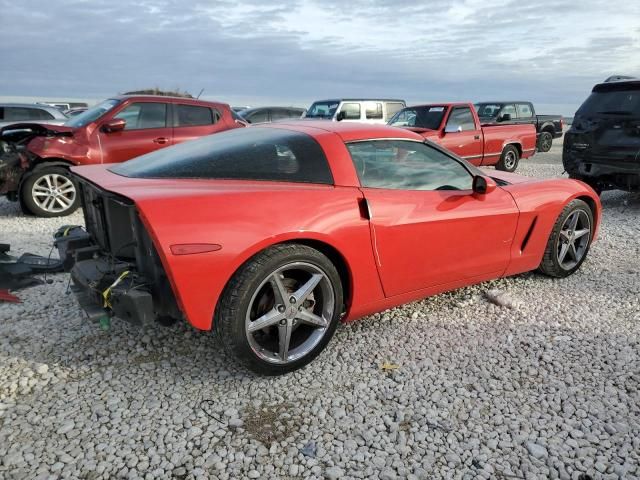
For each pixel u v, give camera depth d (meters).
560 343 3.28
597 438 2.38
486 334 3.40
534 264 4.17
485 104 19.02
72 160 7.06
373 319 3.62
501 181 4.26
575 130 7.56
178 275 2.42
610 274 4.60
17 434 2.34
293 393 2.71
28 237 5.86
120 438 2.33
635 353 3.15
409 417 2.52
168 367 2.93
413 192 3.30
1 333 3.30
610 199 8.55
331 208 2.86
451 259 3.49
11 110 12.22
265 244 2.60
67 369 2.89
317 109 15.52
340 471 2.15
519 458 2.25
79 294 2.98
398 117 11.89
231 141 3.20
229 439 2.34
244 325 2.62
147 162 3.19
